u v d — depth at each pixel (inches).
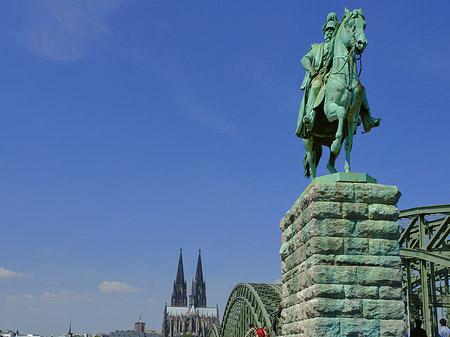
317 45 770.8
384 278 594.6
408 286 1555.1
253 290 3117.6
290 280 718.5
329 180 641.6
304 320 627.5
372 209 611.5
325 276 590.6
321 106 711.7
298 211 680.4
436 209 1439.5
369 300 588.4
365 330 578.6
